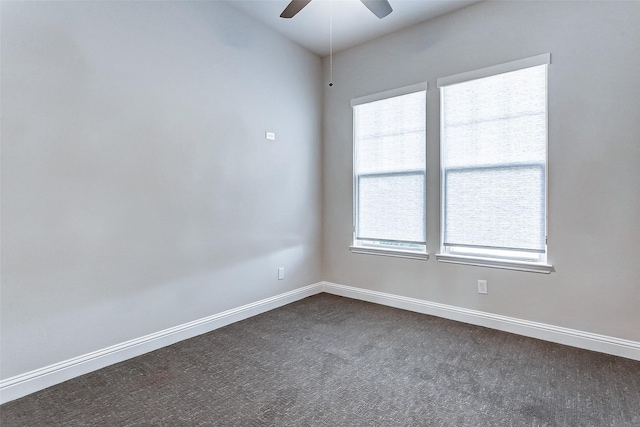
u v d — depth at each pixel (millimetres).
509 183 2807
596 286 2445
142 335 2469
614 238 2373
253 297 3309
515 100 2760
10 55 1861
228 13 3016
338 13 3098
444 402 1842
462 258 3033
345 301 3742
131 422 1688
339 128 3912
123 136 2344
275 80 3479
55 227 2047
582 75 2451
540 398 1870
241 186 3172
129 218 2389
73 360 2121
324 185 4078
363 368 2230
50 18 1999
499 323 2867
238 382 2061
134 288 2424
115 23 2285
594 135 2420
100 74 2221
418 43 3260
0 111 1837
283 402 1850
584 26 2438
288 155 3652
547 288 2637
